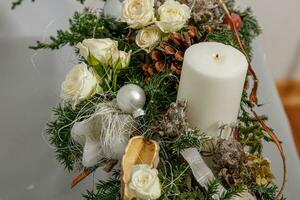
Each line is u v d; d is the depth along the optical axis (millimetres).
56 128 711
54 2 1073
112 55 682
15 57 1011
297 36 1607
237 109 655
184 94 642
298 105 1807
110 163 683
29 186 858
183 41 692
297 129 1751
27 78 989
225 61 625
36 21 1057
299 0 1510
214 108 634
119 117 657
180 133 628
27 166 878
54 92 974
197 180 629
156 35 700
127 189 594
